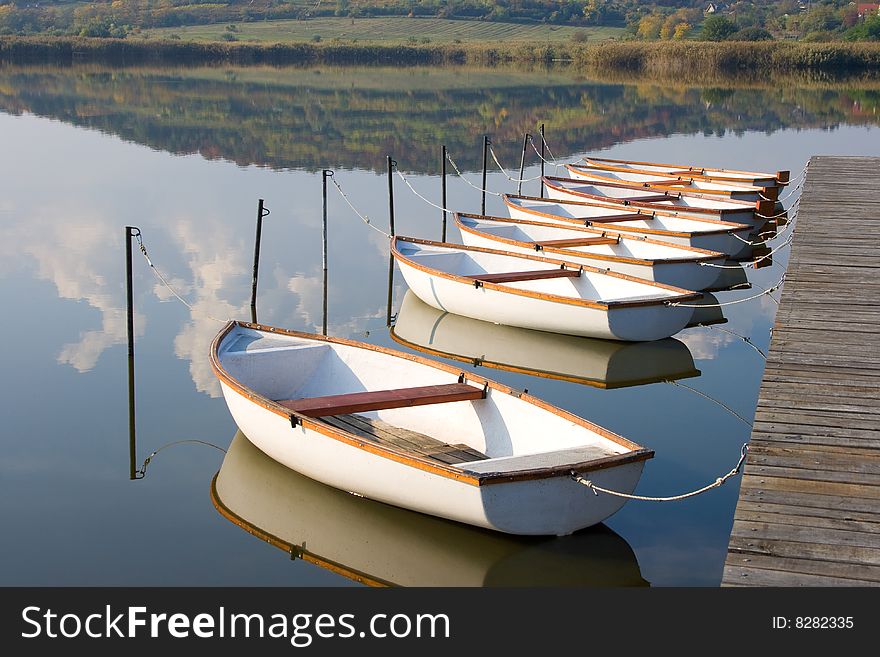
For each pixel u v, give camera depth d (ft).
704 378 37.76
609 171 82.69
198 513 26.53
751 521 19.44
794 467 21.88
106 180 80.28
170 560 24.12
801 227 50.21
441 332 43.39
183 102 142.00
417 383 30.09
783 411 25.25
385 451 24.08
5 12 330.13
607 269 46.29
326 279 51.72
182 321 43.60
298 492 27.61
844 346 30.78
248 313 45.32
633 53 219.20
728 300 49.85
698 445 30.86
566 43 274.16
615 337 40.37
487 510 22.54
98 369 37.32
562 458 23.52
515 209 61.72
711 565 23.43
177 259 54.95
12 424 32.12
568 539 24.39
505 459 23.76
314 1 372.99
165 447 30.55
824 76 201.87
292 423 26.25
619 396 35.73
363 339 42.27
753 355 40.63
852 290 37.60
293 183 80.64
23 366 37.52
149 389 35.32
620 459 22.86
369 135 111.24
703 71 212.43
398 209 71.56
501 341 42.16
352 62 247.29
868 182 66.08
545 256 49.21
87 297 47.14
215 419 32.76
